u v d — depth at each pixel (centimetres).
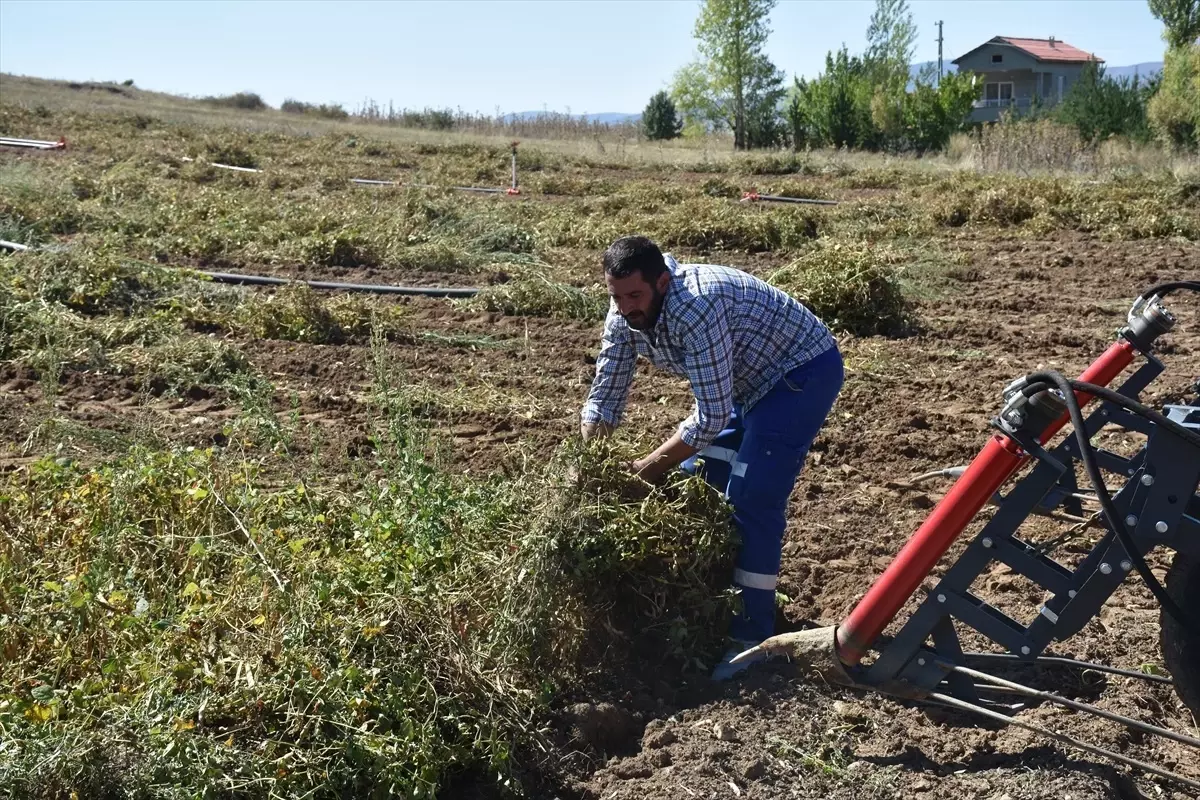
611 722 371
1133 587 484
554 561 393
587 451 417
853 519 556
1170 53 3161
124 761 295
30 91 4528
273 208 1480
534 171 2561
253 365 793
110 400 708
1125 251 1358
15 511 436
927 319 998
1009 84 6469
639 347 422
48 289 885
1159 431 315
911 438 668
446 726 353
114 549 410
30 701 323
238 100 5141
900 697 364
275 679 336
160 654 351
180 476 456
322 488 534
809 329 407
